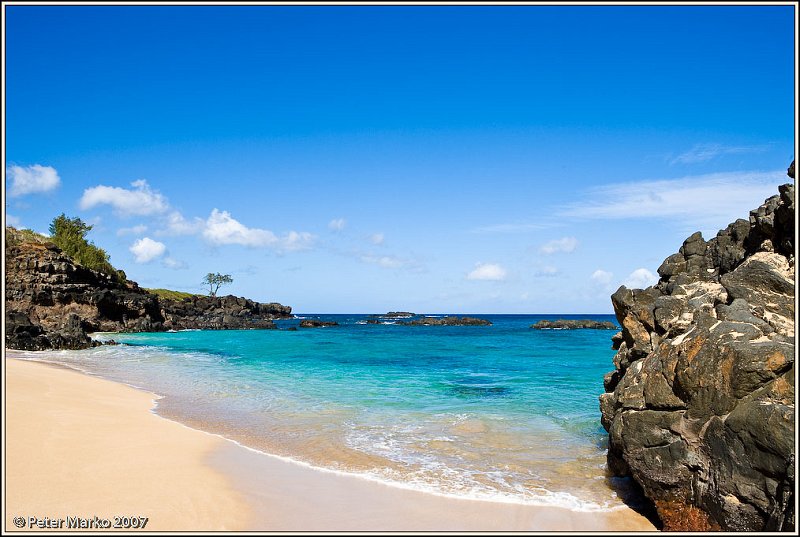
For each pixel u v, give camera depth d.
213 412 18.25
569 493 10.68
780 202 11.70
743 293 10.43
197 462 11.90
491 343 61.22
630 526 9.18
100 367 31.67
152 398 20.84
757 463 7.80
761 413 7.77
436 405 19.91
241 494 10.12
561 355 43.91
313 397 21.56
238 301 132.00
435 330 103.75
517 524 9.17
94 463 11.27
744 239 13.30
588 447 14.06
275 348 50.47
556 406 19.80
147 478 10.59
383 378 28.02
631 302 13.14
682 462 9.05
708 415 8.80
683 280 13.32
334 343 59.12
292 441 14.40
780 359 8.09
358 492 10.52
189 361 36.62
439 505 9.93
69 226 93.44
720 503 8.27
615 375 13.52
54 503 9.12
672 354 9.69
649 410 9.81
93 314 73.62
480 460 12.84
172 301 112.94
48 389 19.86
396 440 14.65
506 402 20.61
